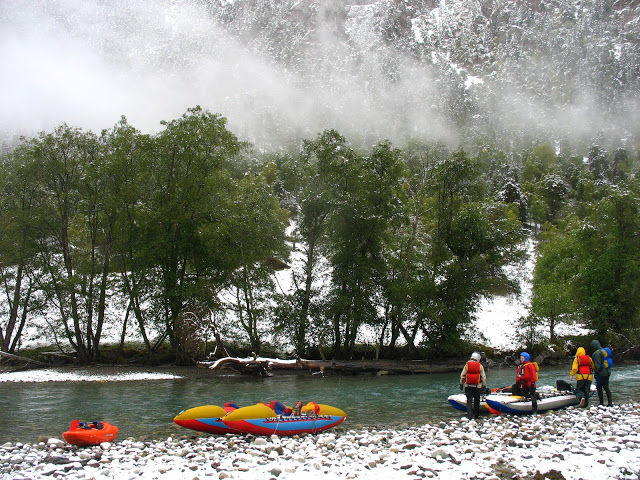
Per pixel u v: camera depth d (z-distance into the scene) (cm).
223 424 1183
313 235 3164
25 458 926
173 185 2922
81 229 2906
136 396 1869
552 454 964
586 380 1595
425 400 1861
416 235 3319
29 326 2884
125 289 2866
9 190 2856
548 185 9088
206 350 3019
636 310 3606
